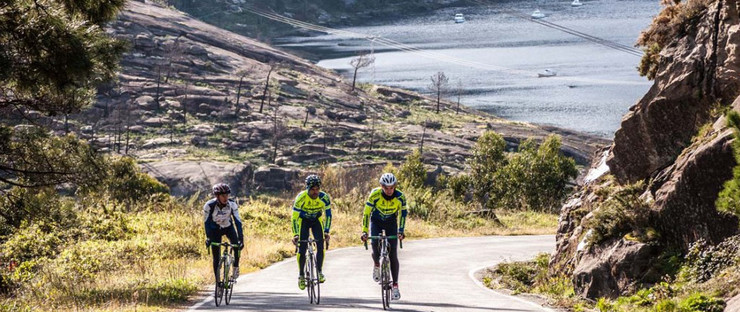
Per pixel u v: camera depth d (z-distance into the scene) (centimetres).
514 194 6022
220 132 14062
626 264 1402
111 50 1612
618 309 1247
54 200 2097
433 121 16875
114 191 3806
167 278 1600
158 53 17712
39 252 2144
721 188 1314
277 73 18938
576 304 1362
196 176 11150
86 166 1964
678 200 1388
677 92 1603
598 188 1791
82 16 1587
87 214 2678
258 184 11738
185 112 14738
